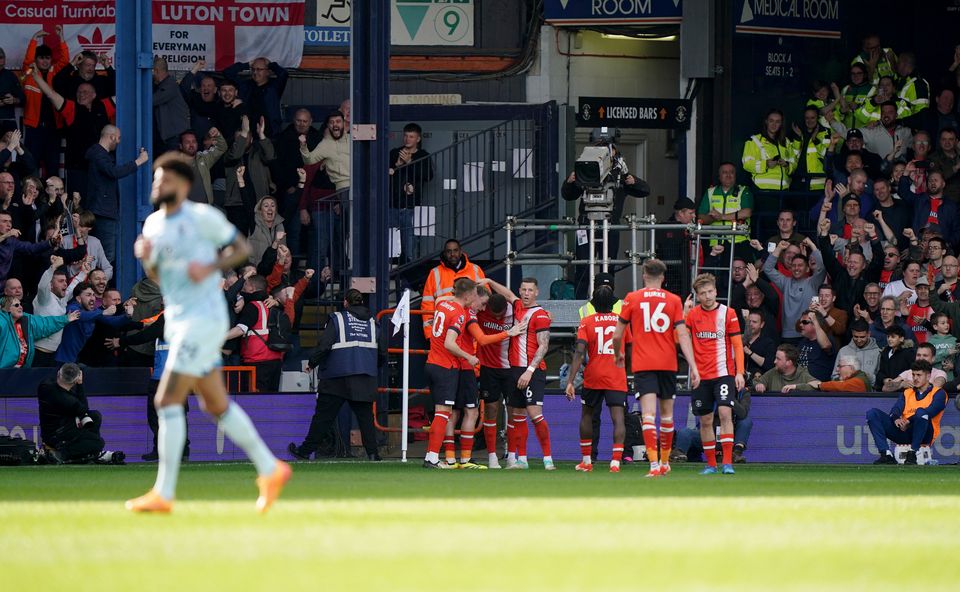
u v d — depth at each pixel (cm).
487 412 5938
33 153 8231
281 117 8719
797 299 7588
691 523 2708
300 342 7988
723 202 8250
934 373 6794
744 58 8800
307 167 8269
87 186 7619
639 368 5128
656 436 5125
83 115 8225
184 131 8244
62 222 7381
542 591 1745
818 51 8906
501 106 8844
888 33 9012
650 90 9400
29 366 6838
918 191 8188
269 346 7006
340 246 8162
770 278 7675
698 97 8850
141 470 5491
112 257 7662
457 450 6812
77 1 8912
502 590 1753
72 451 6275
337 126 8288
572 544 2291
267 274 7575
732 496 3672
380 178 6969
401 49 9350
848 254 7644
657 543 2316
